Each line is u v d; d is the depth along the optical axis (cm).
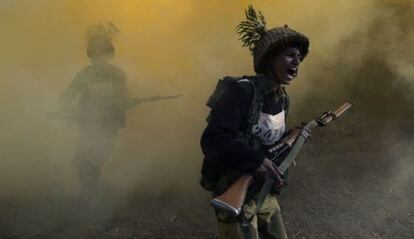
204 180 249
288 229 356
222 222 247
